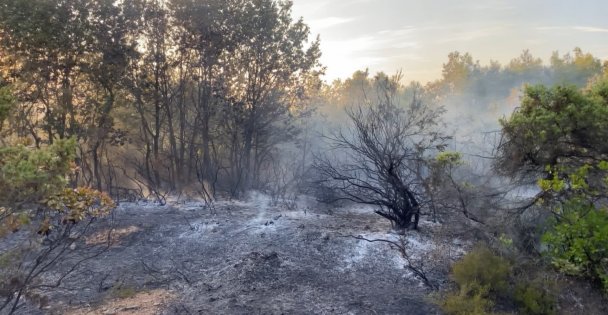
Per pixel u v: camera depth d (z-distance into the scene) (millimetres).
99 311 5559
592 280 5973
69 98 11422
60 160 3787
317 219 8633
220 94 12906
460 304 5395
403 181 7797
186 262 7117
